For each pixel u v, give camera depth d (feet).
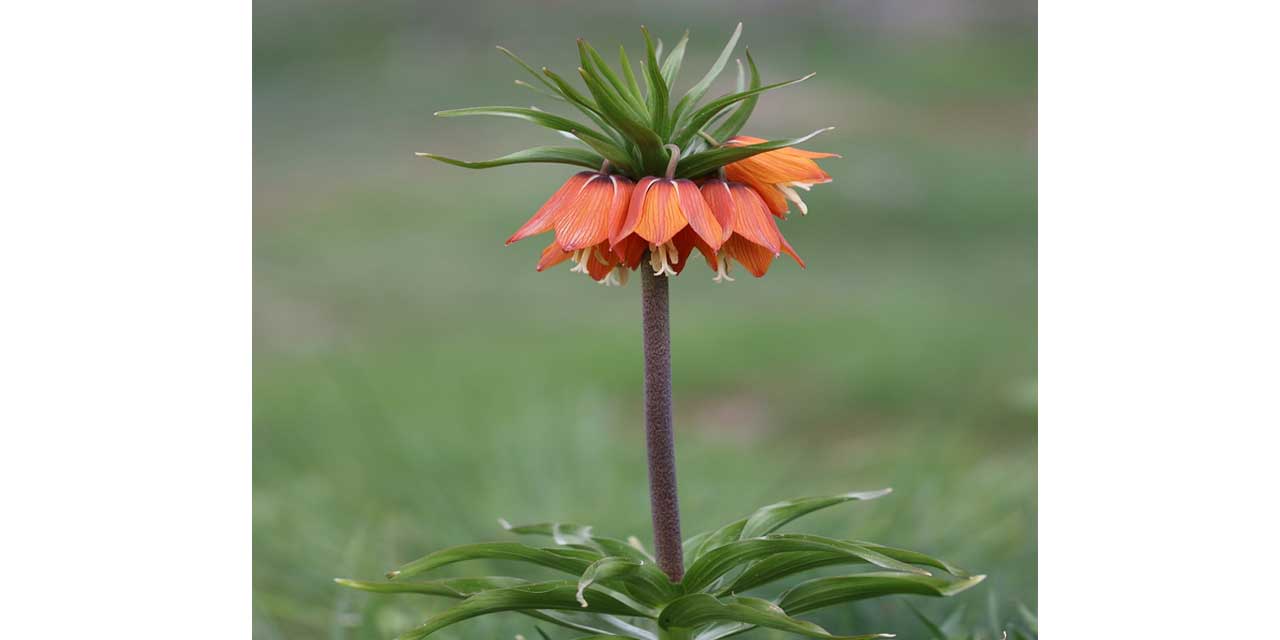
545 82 6.91
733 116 7.06
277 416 12.38
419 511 10.09
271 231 24.95
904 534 9.57
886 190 26.73
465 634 8.68
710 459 12.04
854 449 12.25
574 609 7.07
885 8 39.50
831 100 32.78
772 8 38.88
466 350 17.48
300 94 33.94
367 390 13.41
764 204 7.01
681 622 7.04
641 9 38.24
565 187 7.00
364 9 38.75
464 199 26.73
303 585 9.24
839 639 6.83
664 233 6.81
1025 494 10.16
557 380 15.56
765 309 20.03
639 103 6.98
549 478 10.78
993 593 8.35
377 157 29.86
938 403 14.71
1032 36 38.86
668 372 7.09
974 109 32.76
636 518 10.02
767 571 7.15
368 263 22.74
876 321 18.62
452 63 35.29
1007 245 24.30
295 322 19.21
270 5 39.22
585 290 21.85
